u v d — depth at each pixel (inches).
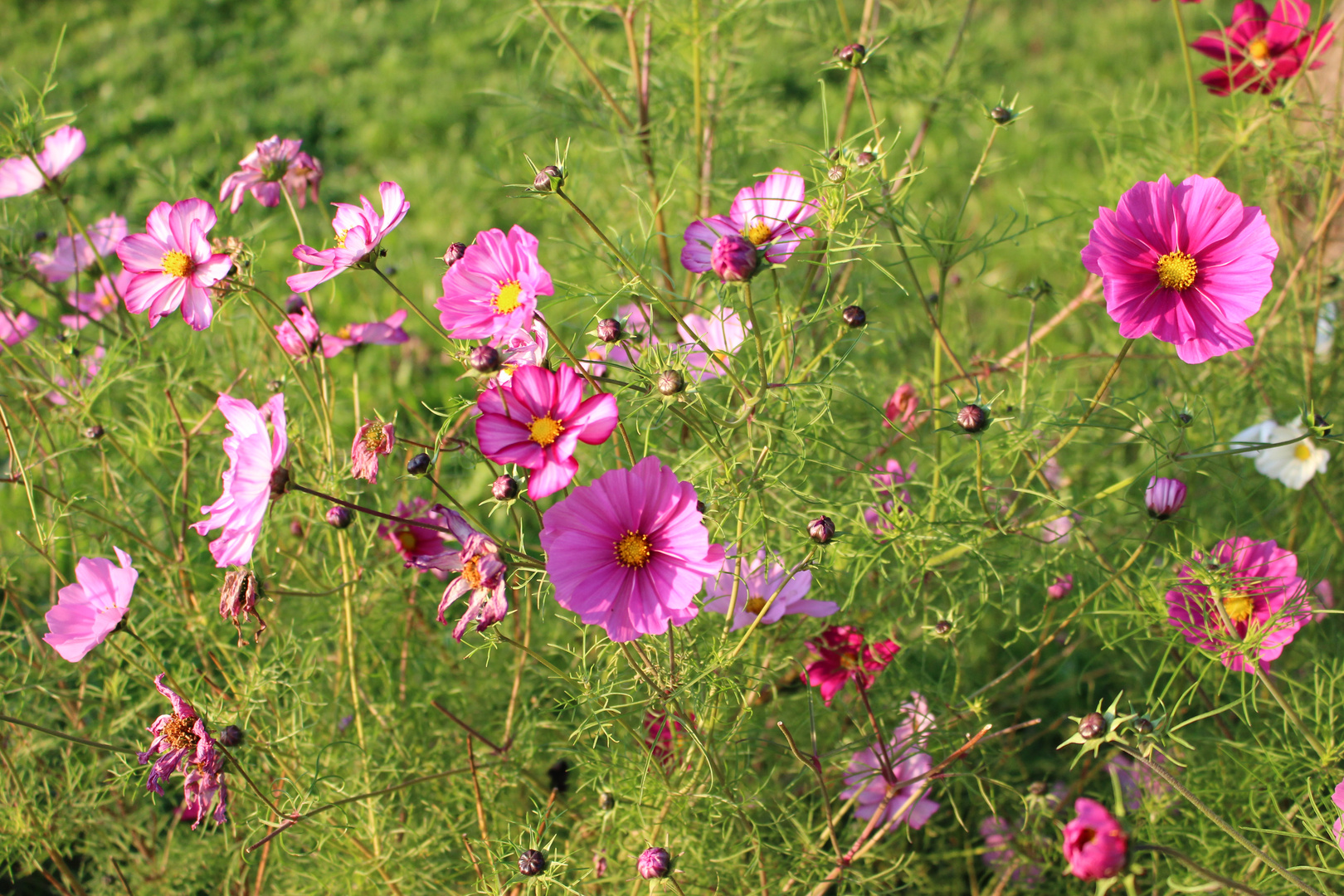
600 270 45.1
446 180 87.7
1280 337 46.1
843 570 38.5
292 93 108.0
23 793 39.8
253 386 42.0
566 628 43.9
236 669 39.3
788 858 37.9
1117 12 108.0
